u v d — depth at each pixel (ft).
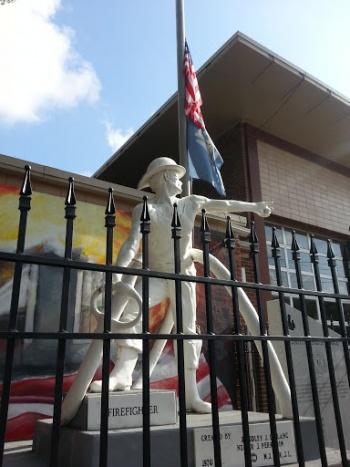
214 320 27.71
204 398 25.62
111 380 12.37
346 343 10.30
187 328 14.39
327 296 10.41
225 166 39.09
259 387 27.50
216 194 39.68
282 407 12.72
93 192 25.25
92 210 25.05
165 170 15.55
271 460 10.94
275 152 40.22
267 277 33.73
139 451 9.53
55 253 22.99
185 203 15.15
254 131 39.40
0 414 5.97
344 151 43.86
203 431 10.41
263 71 33.37
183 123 25.27
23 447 12.84
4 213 21.99
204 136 24.89
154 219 14.34
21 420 19.69
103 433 6.77
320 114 38.17
